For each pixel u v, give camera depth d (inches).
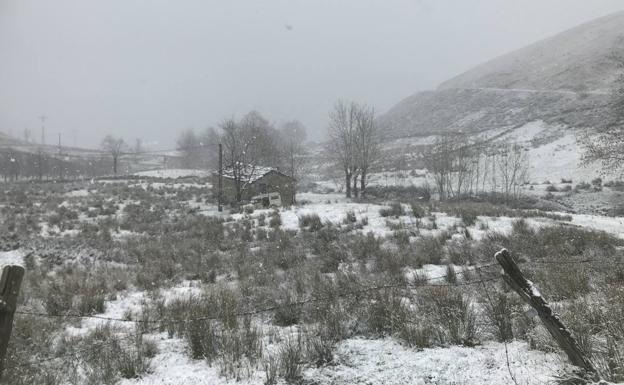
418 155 2329.0
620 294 227.8
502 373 168.7
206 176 2201.0
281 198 1434.5
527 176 1583.4
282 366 188.9
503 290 294.4
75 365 214.8
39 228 879.1
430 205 905.5
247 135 1774.1
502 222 671.1
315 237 634.8
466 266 400.8
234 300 313.9
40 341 254.4
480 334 215.3
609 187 1251.8
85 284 418.6
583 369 153.1
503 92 3580.2
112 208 1165.1
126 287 435.8
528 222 659.4
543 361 174.6
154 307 331.3
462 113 3469.5
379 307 251.3
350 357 202.2
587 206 1141.7
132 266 559.5
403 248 510.0
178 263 562.9
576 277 299.3
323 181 2332.7
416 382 169.8
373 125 1603.1
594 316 207.6
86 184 1846.7
